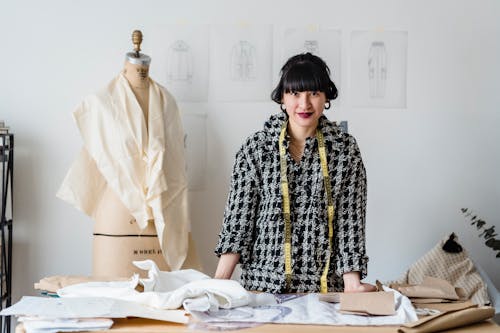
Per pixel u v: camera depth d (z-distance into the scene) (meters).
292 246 2.19
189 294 1.78
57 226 3.64
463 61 3.75
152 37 3.64
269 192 2.22
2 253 3.37
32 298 1.78
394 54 3.72
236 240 2.21
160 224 3.17
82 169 3.29
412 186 3.75
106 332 1.59
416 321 1.67
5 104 3.60
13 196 3.61
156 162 3.18
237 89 3.68
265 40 3.68
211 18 3.67
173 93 3.66
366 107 3.72
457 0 3.74
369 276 3.75
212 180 3.68
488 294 3.36
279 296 2.00
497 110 3.77
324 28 3.69
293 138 2.26
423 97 3.74
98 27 3.62
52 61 3.61
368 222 3.74
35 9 3.60
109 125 3.18
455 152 3.77
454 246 3.40
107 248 3.19
